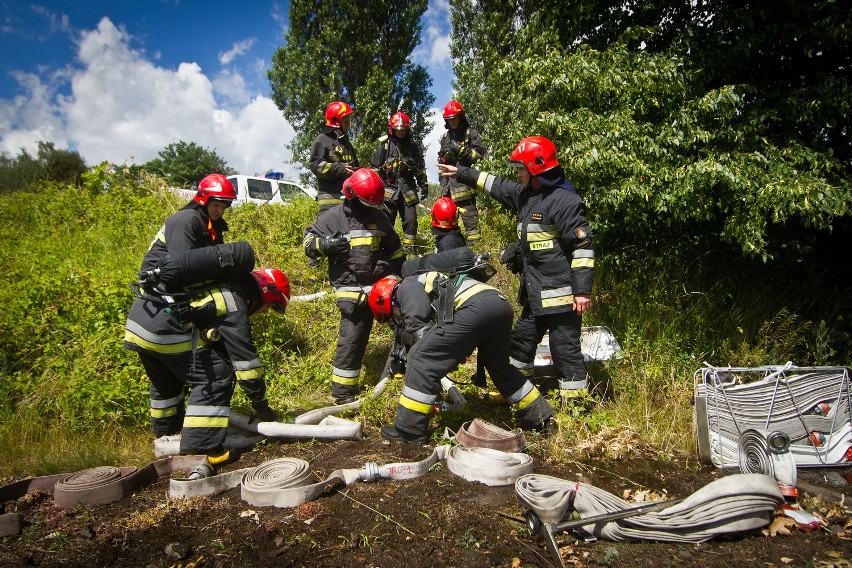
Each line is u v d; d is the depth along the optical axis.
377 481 3.28
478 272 3.75
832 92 4.86
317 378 4.96
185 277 3.31
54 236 7.81
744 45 4.97
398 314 3.91
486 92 8.20
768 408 3.74
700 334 5.13
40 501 3.16
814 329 5.09
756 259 5.54
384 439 3.85
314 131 16.44
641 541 2.72
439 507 3.00
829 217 4.47
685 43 5.21
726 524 2.71
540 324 4.45
